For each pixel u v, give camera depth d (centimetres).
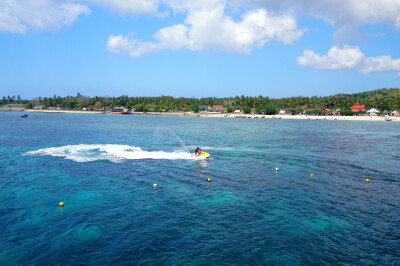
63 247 1912
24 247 1905
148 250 1889
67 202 2698
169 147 6003
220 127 11981
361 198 2906
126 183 3316
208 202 2739
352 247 1962
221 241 2014
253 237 2077
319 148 6134
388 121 18575
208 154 4925
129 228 2186
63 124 12444
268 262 1780
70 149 5556
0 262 1738
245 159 4812
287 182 3450
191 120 18125
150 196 2884
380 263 1791
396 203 2773
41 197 2827
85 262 1756
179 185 3266
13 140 6850
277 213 2497
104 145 6166
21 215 2397
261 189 3161
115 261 1769
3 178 3481
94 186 3194
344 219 2395
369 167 4303
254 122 16625
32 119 16125
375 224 2308
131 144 6406
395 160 4853
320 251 1908
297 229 2203
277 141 7275
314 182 3462
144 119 18238
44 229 2155
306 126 13400
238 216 2425
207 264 1748
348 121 18750
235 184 3341
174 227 2211
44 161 4438
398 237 2103
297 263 1773
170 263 1753
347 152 5641
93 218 2353
